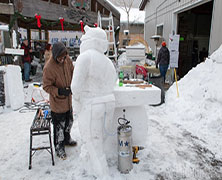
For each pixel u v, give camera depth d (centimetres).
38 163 272
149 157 286
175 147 314
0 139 343
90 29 238
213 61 496
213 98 411
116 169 257
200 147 313
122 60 1131
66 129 304
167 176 244
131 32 2364
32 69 967
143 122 294
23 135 359
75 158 283
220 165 267
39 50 1263
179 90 538
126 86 299
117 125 284
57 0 820
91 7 923
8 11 636
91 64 221
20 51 555
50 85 262
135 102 271
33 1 737
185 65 1069
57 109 271
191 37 1091
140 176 243
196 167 262
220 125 361
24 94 579
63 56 255
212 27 561
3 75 495
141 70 657
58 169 258
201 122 391
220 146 313
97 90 231
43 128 259
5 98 504
